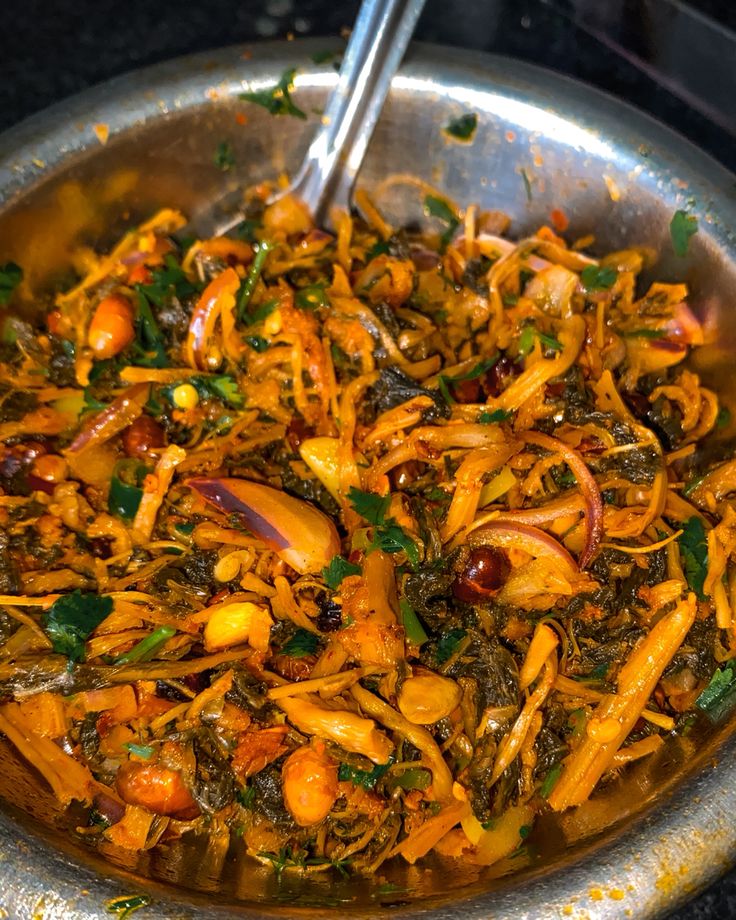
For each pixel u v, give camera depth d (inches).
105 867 11.3
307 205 15.6
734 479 14.3
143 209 15.3
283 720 13.1
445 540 13.7
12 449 14.2
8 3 20.0
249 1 20.3
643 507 14.0
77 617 13.2
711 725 13.0
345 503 14.0
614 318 15.3
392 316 15.0
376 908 11.5
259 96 14.8
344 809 13.0
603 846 11.4
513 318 15.2
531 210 15.7
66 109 14.4
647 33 18.8
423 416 14.2
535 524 13.8
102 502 14.3
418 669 13.3
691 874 11.2
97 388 14.7
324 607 13.6
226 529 13.7
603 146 14.6
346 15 20.1
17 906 10.8
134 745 12.8
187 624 13.5
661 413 15.0
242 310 14.9
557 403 14.5
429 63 14.9
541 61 19.2
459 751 13.3
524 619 13.8
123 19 19.9
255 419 14.6
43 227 14.5
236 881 12.3
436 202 16.0
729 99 18.3
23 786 12.4
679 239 14.5
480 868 12.4
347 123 15.0
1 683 13.0
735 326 14.3
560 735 13.6
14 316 14.7
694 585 13.8
